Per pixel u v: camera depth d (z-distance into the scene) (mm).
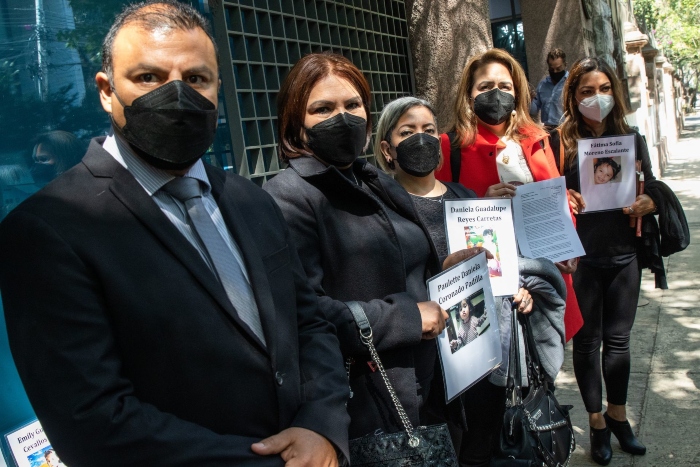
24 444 2197
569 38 9242
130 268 1469
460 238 2818
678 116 31062
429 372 2516
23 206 1462
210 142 1608
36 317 1387
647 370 4996
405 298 2293
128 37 1550
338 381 1785
